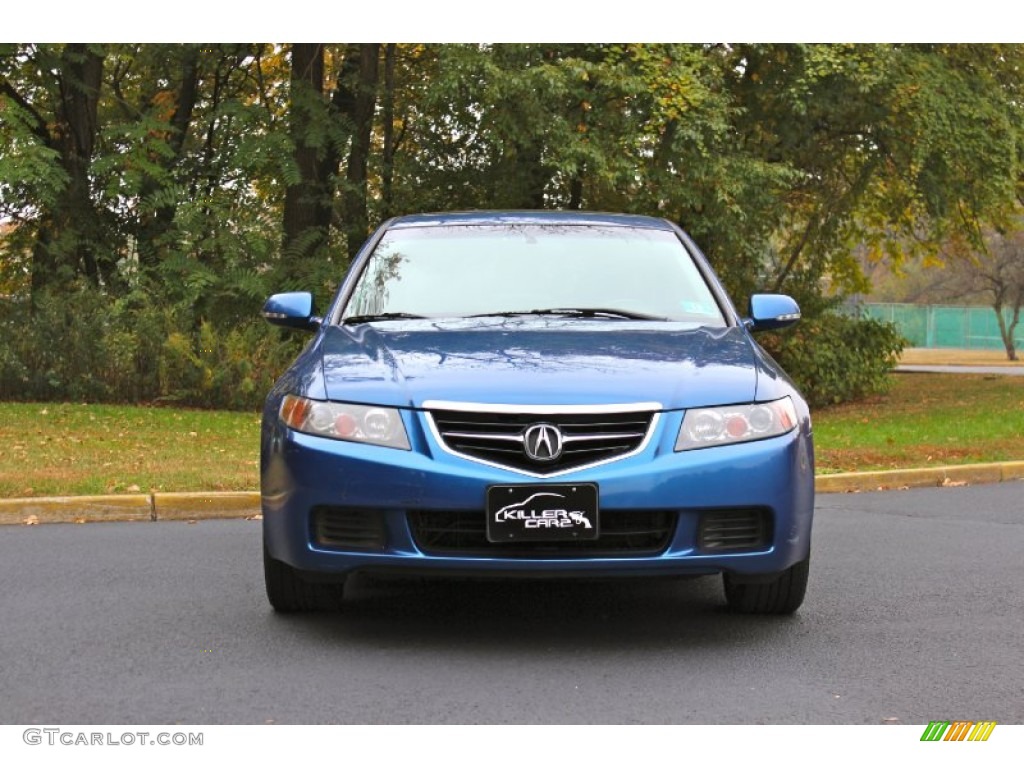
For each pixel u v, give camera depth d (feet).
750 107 65.67
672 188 58.80
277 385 16.63
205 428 45.83
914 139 66.08
